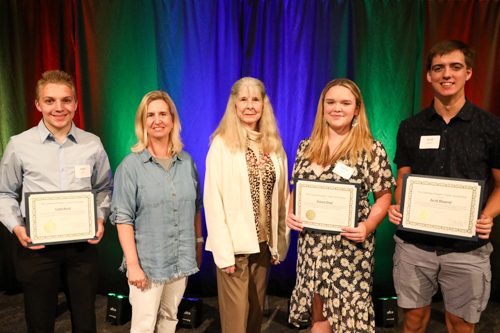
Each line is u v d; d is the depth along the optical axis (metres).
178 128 1.73
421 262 1.73
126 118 2.66
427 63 1.65
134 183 1.62
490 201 1.60
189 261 1.70
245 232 1.70
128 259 1.59
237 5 2.59
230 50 2.61
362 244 1.59
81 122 2.67
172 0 2.54
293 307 1.72
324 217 1.59
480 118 1.57
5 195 1.67
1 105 2.63
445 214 1.55
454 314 1.72
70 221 1.63
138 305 1.65
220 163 1.73
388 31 2.57
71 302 1.75
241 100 1.72
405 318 1.86
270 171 1.78
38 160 1.65
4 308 2.59
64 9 2.60
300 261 1.70
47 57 2.63
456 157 1.61
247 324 1.91
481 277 1.64
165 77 2.59
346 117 1.56
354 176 1.58
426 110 1.72
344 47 2.60
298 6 2.58
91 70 2.60
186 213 1.68
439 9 2.56
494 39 2.55
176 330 2.40
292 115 2.69
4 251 2.79
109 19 2.57
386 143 2.67
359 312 1.59
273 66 2.61
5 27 2.58
